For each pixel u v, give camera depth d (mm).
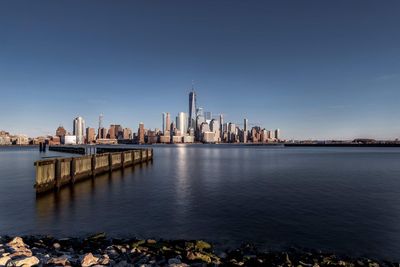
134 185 26906
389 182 28797
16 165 49562
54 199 20562
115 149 70938
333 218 15680
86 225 14562
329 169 42781
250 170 41312
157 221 15172
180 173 37375
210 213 16703
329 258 10406
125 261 9148
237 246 11750
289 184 27469
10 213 16797
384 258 10781
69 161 26516
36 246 11102
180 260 9727
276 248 11586
